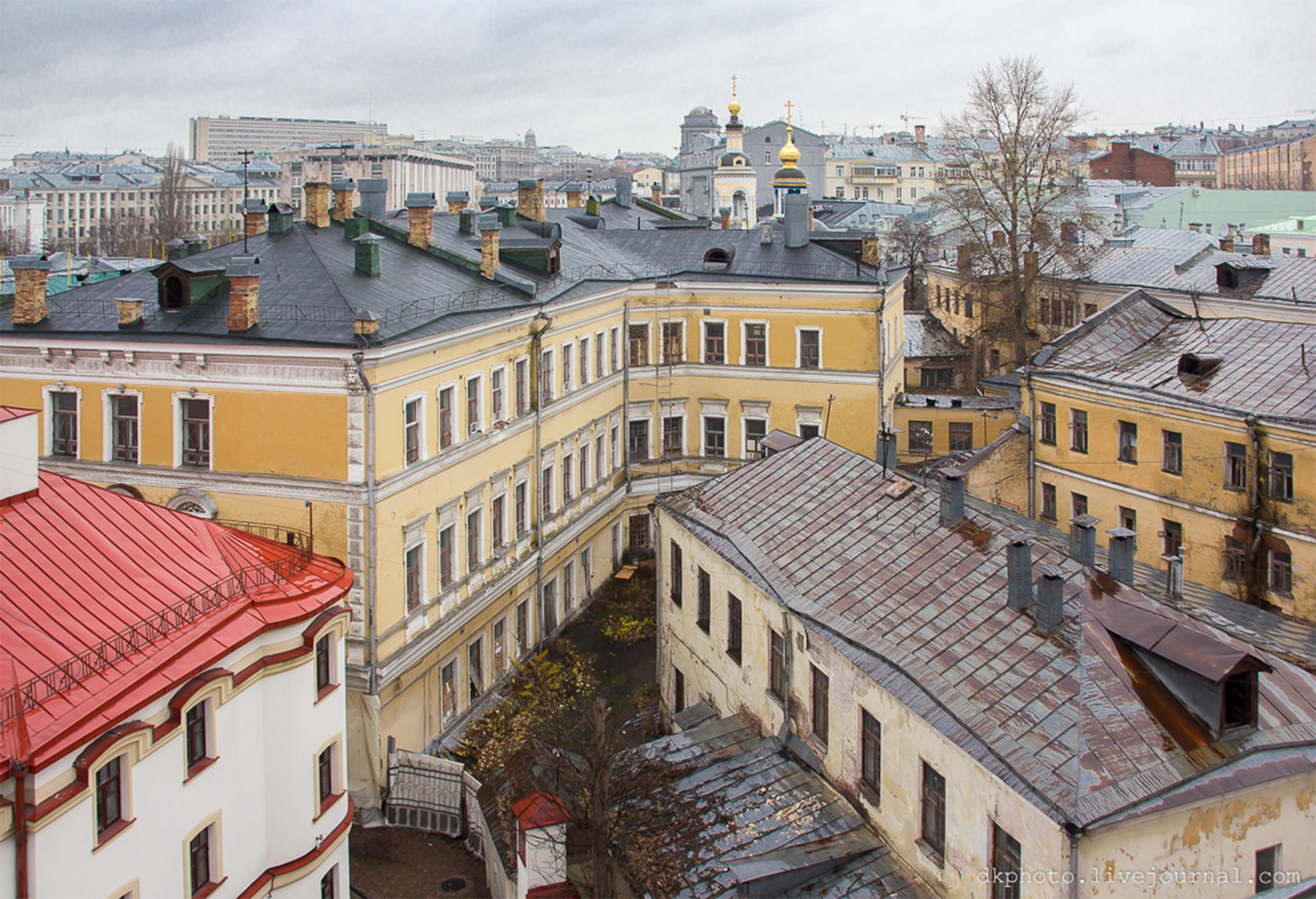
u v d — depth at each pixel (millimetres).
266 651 25484
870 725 25438
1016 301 75125
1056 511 50062
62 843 19781
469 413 41125
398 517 36094
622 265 59688
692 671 36125
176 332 36375
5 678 20188
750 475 36406
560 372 49219
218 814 23922
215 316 37406
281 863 26000
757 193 181375
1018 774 20172
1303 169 166625
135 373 36969
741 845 25297
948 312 93812
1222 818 19875
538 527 46562
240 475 35938
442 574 39375
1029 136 75562
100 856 20625
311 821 26750
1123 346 49688
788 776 27719
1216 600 33125
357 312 35750
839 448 35750
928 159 184500
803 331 57812
